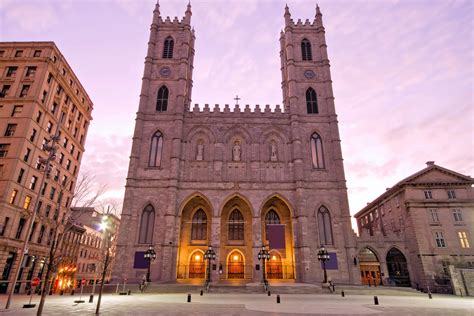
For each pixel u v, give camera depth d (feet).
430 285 154.81
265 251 130.00
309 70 188.03
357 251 159.53
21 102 158.30
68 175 195.21
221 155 163.94
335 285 132.26
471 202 171.63
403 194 180.96
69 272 198.49
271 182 157.89
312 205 154.81
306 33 200.13
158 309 63.36
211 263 141.18
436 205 172.55
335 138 167.94
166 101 176.14
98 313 56.13
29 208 153.99
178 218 149.18
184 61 182.60
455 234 166.30
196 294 108.47
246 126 171.63
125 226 144.56
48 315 54.44
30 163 154.51
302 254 140.87
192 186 155.63
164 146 163.63
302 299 90.68
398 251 170.71
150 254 128.36
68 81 192.34
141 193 152.66
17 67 168.14
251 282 133.69
